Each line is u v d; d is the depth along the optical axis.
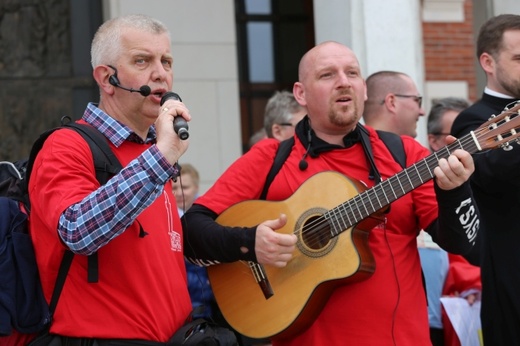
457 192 6.23
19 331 5.95
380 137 7.11
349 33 11.40
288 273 6.79
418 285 6.83
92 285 5.92
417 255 6.94
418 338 6.66
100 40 6.29
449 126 10.04
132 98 6.21
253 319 6.87
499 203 7.30
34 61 13.51
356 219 6.60
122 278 5.95
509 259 7.28
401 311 6.65
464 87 18.27
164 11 13.87
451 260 8.98
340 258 6.62
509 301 7.32
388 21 11.45
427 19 18.14
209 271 7.08
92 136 6.14
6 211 6.14
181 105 5.82
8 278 5.96
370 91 9.43
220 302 7.02
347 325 6.64
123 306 5.92
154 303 6.01
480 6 13.95
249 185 7.10
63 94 13.56
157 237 6.15
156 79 6.22
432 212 6.79
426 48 18.11
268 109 9.83
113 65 6.22
